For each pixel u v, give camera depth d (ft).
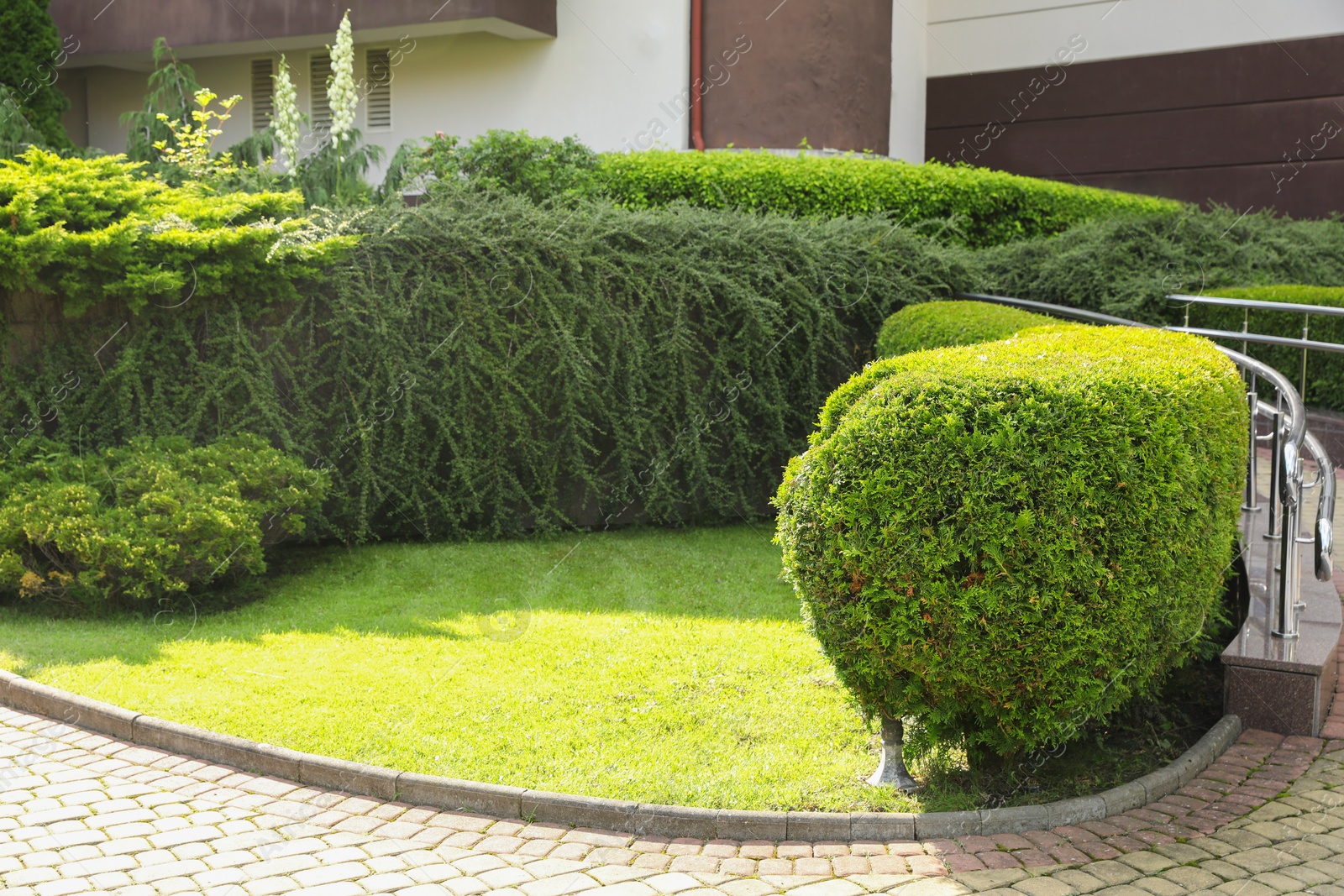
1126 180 53.67
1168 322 34.81
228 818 13.01
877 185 41.19
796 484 13.71
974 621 12.30
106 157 27.27
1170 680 17.11
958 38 55.47
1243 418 16.83
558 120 48.16
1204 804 13.11
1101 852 12.03
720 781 13.67
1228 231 38.70
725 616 20.86
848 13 45.11
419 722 15.49
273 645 18.93
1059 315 35.04
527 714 15.88
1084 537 12.37
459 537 27.68
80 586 20.92
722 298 29.66
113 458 23.52
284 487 23.57
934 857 12.04
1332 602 17.43
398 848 12.28
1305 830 12.37
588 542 27.66
